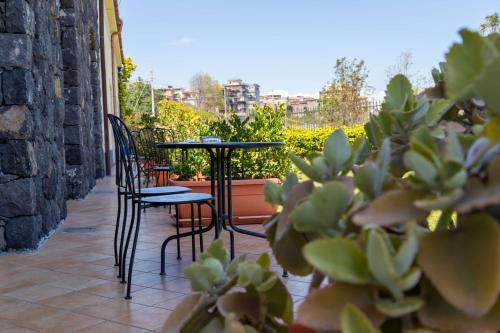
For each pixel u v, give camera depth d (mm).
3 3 3719
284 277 2900
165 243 3273
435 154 483
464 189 441
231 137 5262
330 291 471
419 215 459
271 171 5184
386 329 489
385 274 425
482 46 434
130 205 6371
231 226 3561
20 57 3748
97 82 9703
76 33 6727
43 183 4414
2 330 2326
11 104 3760
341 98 15906
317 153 694
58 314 2529
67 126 6766
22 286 3016
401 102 693
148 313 2529
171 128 7902
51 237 4457
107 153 10820
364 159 729
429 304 448
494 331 415
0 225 3826
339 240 459
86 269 3393
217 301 598
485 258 419
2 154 3783
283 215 623
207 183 4895
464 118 774
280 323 651
